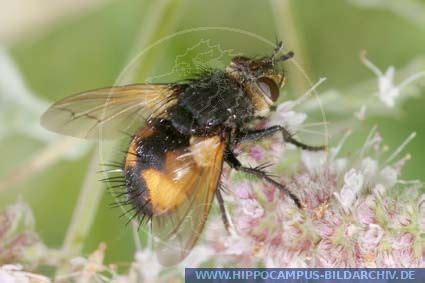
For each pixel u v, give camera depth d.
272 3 0.14
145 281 0.12
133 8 0.15
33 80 0.16
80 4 0.15
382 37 0.15
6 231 0.13
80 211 0.13
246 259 0.12
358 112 0.13
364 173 0.12
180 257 0.11
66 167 0.15
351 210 0.12
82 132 0.12
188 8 0.15
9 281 0.12
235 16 0.15
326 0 0.15
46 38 0.15
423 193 0.12
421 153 0.14
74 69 0.15
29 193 0.15
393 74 0.13
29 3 0.15
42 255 0.12
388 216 0.11
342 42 0.15
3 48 0.14
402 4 0.15
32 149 0.15
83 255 0.13
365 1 0.15
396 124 0.14
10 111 0.14
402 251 0.11
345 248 0.12
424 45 0.15
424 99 0.14
